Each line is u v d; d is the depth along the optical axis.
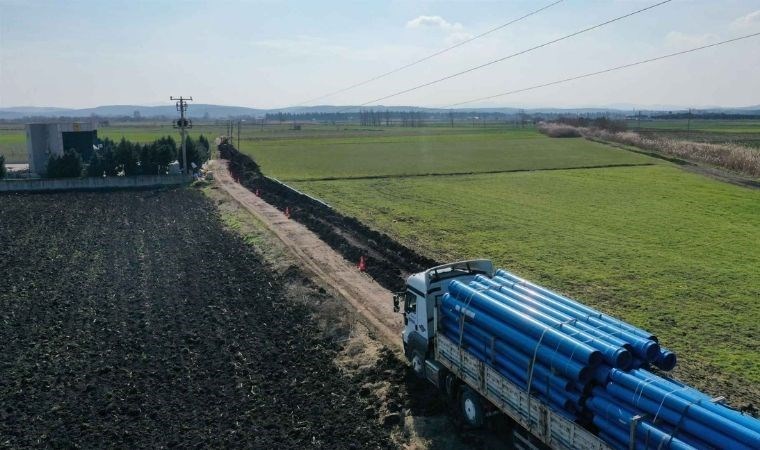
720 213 52.00
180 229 46.06
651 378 12.29
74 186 67.00
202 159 84.00
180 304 29.05
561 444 13.23
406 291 20.38
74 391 20.34
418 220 48.44
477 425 16.77
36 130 75.88
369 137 169.12
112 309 28.36
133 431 17.77
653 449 11.20
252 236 42.94
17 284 32.03
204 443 17.09
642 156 102.69
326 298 29.03
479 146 130.25
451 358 17.59
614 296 29.25
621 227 46.00
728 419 10.53
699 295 29.41
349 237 42.44
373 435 17.48
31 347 23.98
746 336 24.28
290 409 19.09
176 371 21.84
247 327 26.14
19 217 50.53
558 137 156.88
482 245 39.69
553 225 46.62
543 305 15.86
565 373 13.17
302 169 87.12
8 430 17.84
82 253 38.66
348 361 22.52
